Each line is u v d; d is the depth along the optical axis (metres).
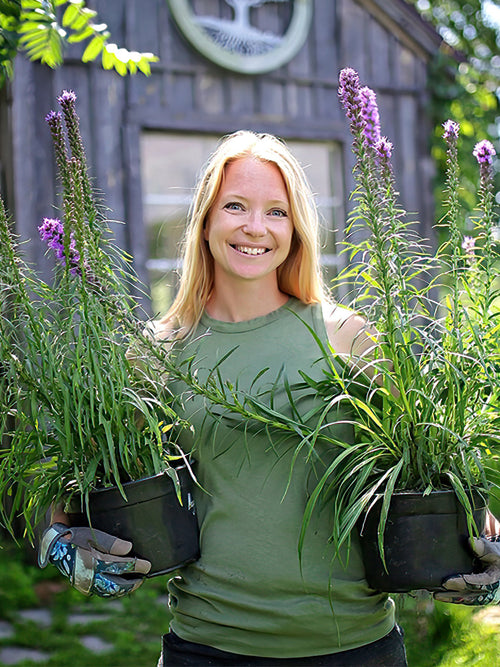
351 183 5.70
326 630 1.67
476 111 6.84
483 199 1.86
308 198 1.89
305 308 1.88
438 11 9.51
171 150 5.42
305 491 1.71
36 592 4.14
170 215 5.38
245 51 5.41
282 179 1.83
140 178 5.14
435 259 1.83
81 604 4.00
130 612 3.90
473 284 1.94
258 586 1.68
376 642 1.72
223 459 1.73
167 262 5.29
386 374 1.67
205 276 1.92
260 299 1.86
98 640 3.59
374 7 5.80
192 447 1.78
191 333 1.90
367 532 1.70
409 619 3.22
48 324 1.77
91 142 5.02
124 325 1.77
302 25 5.56
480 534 1.71
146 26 5.19
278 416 1.67
